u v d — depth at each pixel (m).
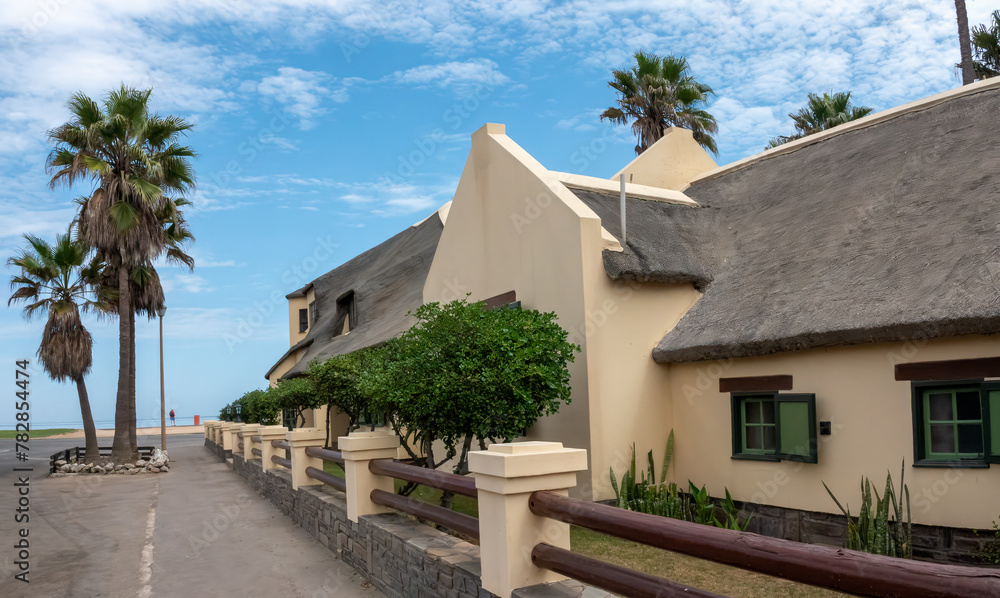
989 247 7.04
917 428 7.08
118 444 24.59
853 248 8.78
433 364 8.12
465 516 5.63
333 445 23.77
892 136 11.16
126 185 23.38
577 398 9.59
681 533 3.49
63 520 12.68
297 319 38.00
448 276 14.07
